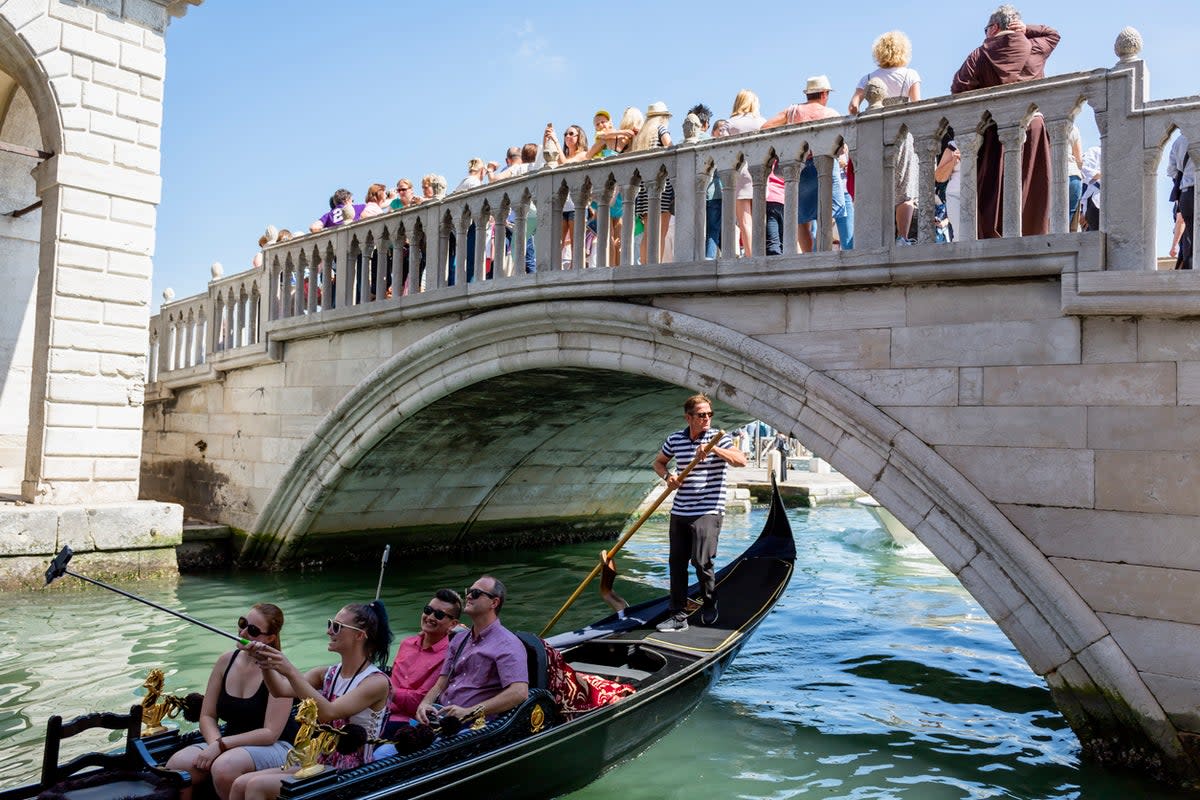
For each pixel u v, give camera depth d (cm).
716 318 633
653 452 1314
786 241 595
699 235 645
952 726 542
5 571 830
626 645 564
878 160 561
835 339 577
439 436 991
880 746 511
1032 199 552
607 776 467
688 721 550
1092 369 486
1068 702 490
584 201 727
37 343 934
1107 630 473
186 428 1190
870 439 557
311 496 984
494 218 793
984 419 518
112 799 313
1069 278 484
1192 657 450
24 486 926
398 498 1083
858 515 1753
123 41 963
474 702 419
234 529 1077
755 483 1964
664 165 666
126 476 952
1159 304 460
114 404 947
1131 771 471
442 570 1095
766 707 576
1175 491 459
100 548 884
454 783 369
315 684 389
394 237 891
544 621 841
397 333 891
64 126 924
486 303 778
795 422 594
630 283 666
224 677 368
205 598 874
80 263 931
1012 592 506
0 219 1125
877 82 566
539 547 1334
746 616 621
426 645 452
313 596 908
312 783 325
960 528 524
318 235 975
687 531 590
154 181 980
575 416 1075
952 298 534
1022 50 530
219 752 339
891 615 848
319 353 978
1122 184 482
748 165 621
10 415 1132
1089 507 482
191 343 1200
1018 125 512
